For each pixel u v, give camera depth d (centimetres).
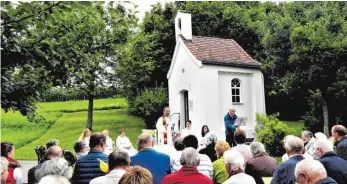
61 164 427
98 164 559
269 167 612
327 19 2783
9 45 512
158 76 3578
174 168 669
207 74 2175
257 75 2392
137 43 3128
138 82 3362
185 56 2314
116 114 3881
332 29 2728
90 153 572
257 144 638
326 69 2594
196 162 504
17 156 2539
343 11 3136
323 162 553
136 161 582
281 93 3391
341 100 2627
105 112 4003
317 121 2730
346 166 547
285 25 3083
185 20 2391
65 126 3500
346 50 2528
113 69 3055
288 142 559
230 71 2272
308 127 2762
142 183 283
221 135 2167
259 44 3541
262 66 3133
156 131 1672
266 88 3338
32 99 586
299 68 2700
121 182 287
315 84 2652
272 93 3378
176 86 2395
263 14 4178
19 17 533
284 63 2988
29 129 3412
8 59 530
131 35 3006
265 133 2000
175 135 1636
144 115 3219
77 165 561
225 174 609
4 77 515
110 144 1455
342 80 2572
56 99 4491
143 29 3612
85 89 961
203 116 2147
